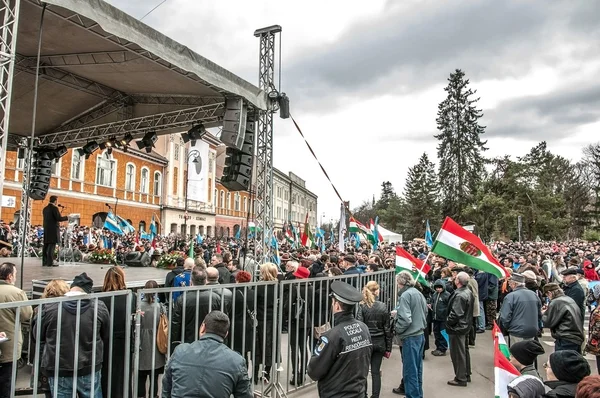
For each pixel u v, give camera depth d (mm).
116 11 6168
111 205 35719
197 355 3162
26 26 7430
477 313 9383
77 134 13727
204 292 5176
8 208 25094
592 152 61344
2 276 4715
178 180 46844
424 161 66625
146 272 11016
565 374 3232
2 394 4379
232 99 9266
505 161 43625
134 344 4551
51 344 4043
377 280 8477
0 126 5168
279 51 10414
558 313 6496
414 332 5965
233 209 64250
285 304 6320
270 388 5742
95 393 4156
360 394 3857
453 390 6773
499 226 39031
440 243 7074
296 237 26094
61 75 10539
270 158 10383
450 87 50438
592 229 54219
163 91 11070
